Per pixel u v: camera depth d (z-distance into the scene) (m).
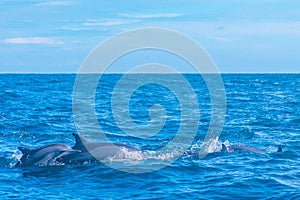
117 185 15.21
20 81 114.75
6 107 42.84
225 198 13.70
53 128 29.55
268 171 16.95
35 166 17.98
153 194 14.12
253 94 66.38
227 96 61.44
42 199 13.70
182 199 13.63
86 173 16.64
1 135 26.58
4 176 16.64
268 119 34.47
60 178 16.22
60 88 79.19
